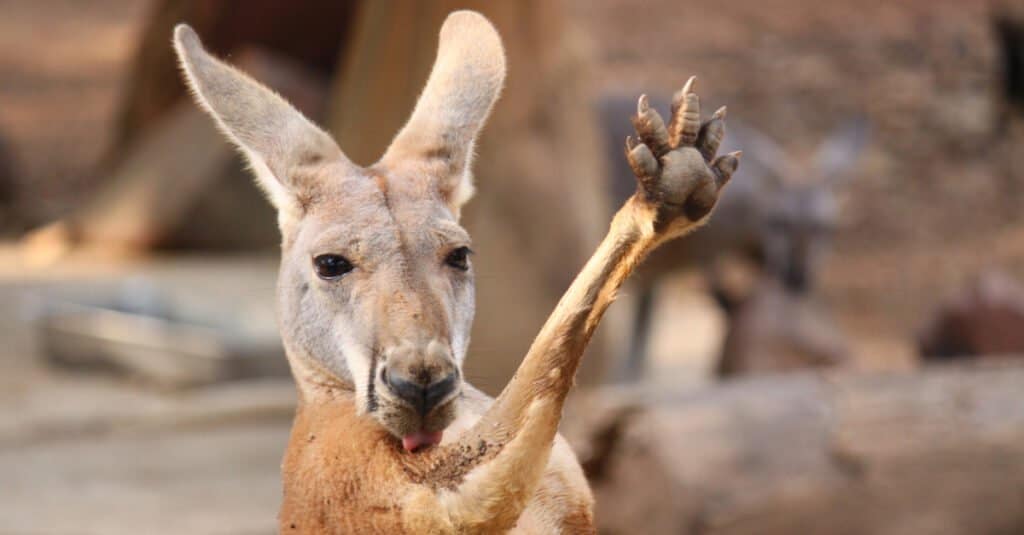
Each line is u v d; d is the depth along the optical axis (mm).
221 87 4816
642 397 9906
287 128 4719
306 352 4445
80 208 23766
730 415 9797
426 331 4168
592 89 14305
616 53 31125
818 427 9859
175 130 22703
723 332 19484
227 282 19250
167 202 21969
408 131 4809
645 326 19094
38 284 19188
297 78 21078
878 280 25547
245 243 22234
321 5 22578
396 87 12484
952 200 28516
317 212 4516
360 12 13086
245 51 21922
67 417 13805
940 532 9859
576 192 13359
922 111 30031
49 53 33875
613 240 3711
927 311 24594
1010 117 30406
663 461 9547
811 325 18438
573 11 32125
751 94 30359
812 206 18875
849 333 23312
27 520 11109
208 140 22188
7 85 32000
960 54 30891
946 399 10094
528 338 12648
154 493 12000
